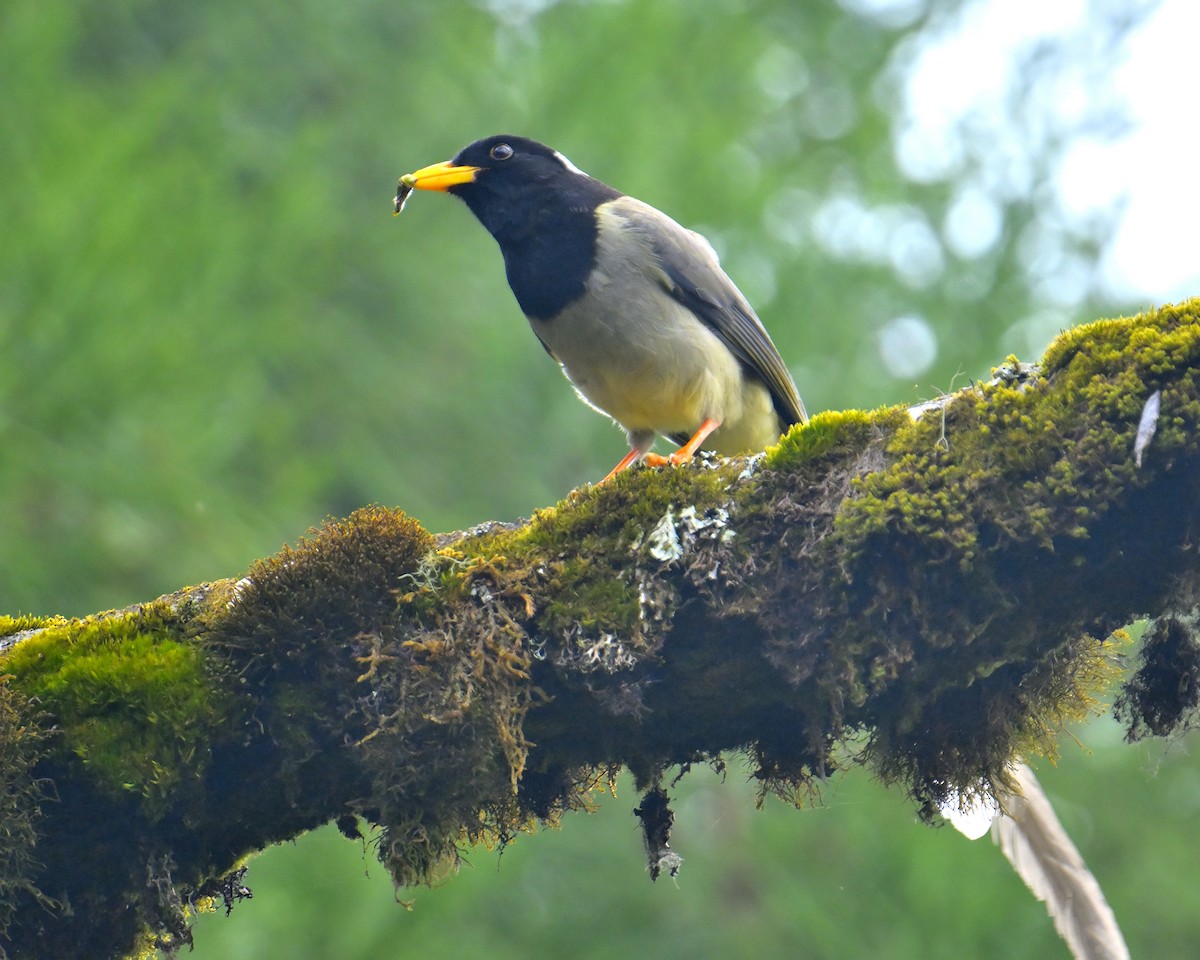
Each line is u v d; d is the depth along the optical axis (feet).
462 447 47.88
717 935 43.75
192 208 44.04
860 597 16.71
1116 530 16.02
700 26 54.39
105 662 17.10
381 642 17.13
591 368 28.96
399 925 38.17
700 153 49.78
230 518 40.86
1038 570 16.31
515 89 52.65
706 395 28.58
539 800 18.51
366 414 47.24
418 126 51.21
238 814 17.78
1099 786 46.88
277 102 51.57
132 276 40.73
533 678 17.16
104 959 17.80
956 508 16.31
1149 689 18.74
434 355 49.34
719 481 17.56
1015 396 16.62
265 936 36.24
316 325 47.01
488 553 17.70
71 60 49.73
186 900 18.40
